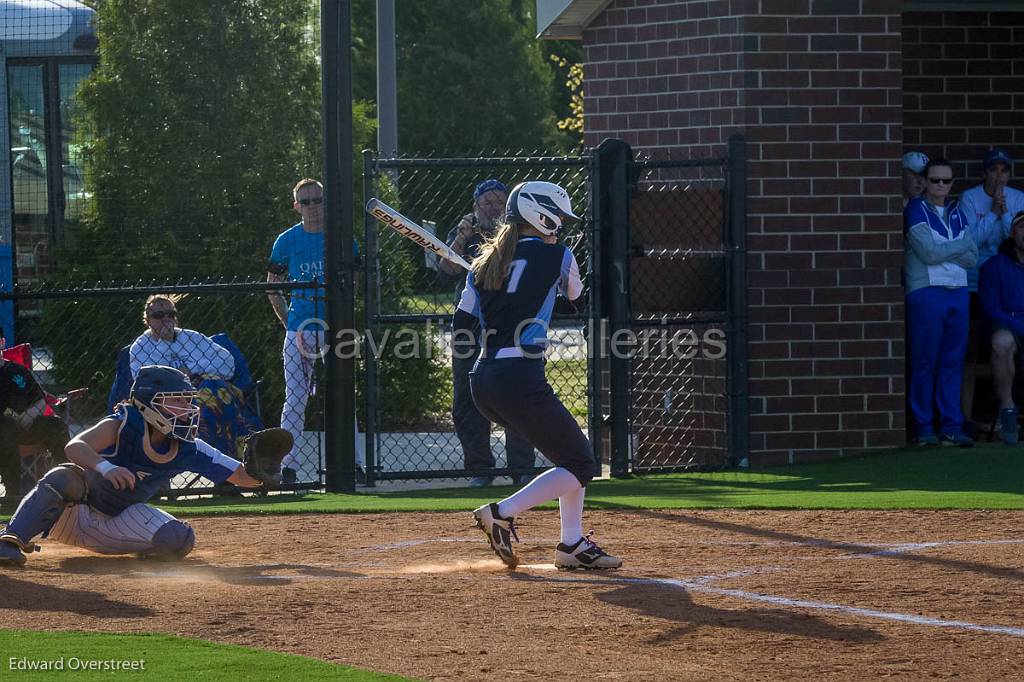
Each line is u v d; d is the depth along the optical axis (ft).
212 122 154.92
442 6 426.10
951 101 139.33
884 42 117.50
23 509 72.74
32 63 160.86
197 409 73.26
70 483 73.61
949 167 119.55
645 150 122.42
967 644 56.39
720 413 116.88
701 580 69.15
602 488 106.01
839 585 67.56
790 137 116.47
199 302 146.72
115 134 155.43
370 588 66.90
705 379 117.70
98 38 159.74
